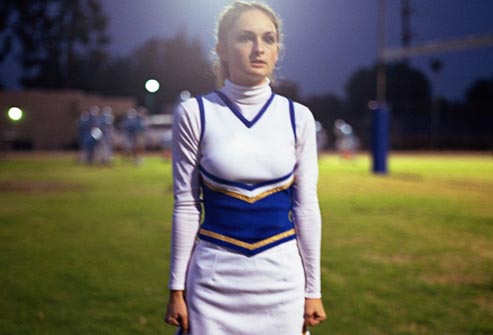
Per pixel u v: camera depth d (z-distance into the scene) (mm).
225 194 2191
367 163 26562
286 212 2254
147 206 11250
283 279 2186
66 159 28344
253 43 2199
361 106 57969
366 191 13867
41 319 4699
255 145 2186
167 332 4426
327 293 5340
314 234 2258
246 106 2236
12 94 38969
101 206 11281
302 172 2273
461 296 5242
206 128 2211
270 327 2170
